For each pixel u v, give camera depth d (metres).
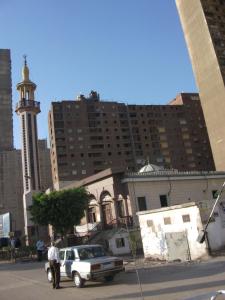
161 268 19.22
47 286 17.14
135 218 38.28
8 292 16.77
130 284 15.02
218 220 21.61
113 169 40.84
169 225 22.80
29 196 80.12
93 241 38.53
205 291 11.80
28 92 90.31
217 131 83.56
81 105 129.38
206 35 87.31
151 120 135.88
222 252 20.70
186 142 136.50
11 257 41.22
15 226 130.50
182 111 140.25
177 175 42.19
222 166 82.06
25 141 85.50
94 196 44.53
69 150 123.19
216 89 84.06
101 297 12.84
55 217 40.66
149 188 40.38
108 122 130.88
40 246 34.94
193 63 91.06
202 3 89.75
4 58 149.12
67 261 16.58
